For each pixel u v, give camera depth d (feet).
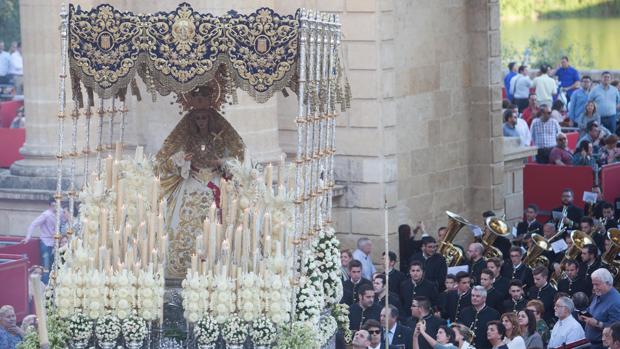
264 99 127.44
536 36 370.73
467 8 221.25
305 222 132.57
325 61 132.26
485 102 222.28
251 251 129.08
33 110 195.72
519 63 366.63
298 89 129.90
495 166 223.71
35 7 193.57
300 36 126.21
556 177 232.53
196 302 126.31
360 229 202.90
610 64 368.89
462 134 221.66
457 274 172.86
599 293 161.48
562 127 277.23
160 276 127.44
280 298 126.41
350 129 202.90
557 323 159.22
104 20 128.16
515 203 231.50
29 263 171.94
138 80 189.26
